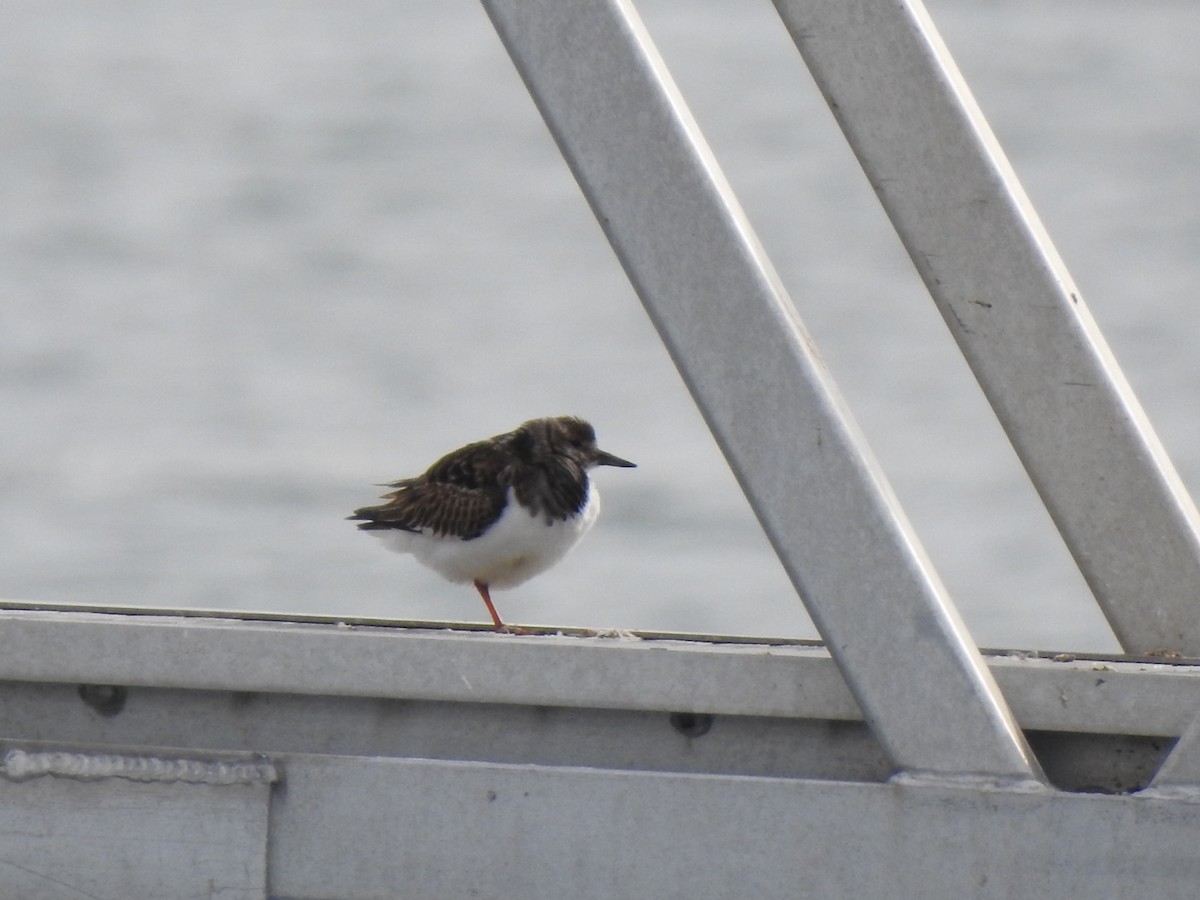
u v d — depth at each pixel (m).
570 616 35.25
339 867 7.25
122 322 51.91
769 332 6.92
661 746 7.49
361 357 49.47
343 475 41.47
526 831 7.14
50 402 45.84
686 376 7.02
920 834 6.88
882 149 7.75
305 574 37.50
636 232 6.98
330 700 7.64
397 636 7.42
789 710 7.25
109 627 7.52
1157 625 8.07
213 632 7.48
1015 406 8.00
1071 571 37.16
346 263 58.16
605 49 6.92
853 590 6.93
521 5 6.96
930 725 6.88
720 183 6.96
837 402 6.94
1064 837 6.78
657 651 7.31
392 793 7.21
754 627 34.56
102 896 7.30
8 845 7.32
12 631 7.55
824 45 7.68
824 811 6.96
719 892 7.04
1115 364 8.28
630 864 7.09
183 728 7.70
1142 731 7.19
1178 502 7.97
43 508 40.12
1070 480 8.03
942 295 7.91
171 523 39.41
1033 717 7.28
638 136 6.93
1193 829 6.68
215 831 7.26
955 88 7.61
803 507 6.95
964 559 37.72
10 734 7.76
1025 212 7.77
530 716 7.55
